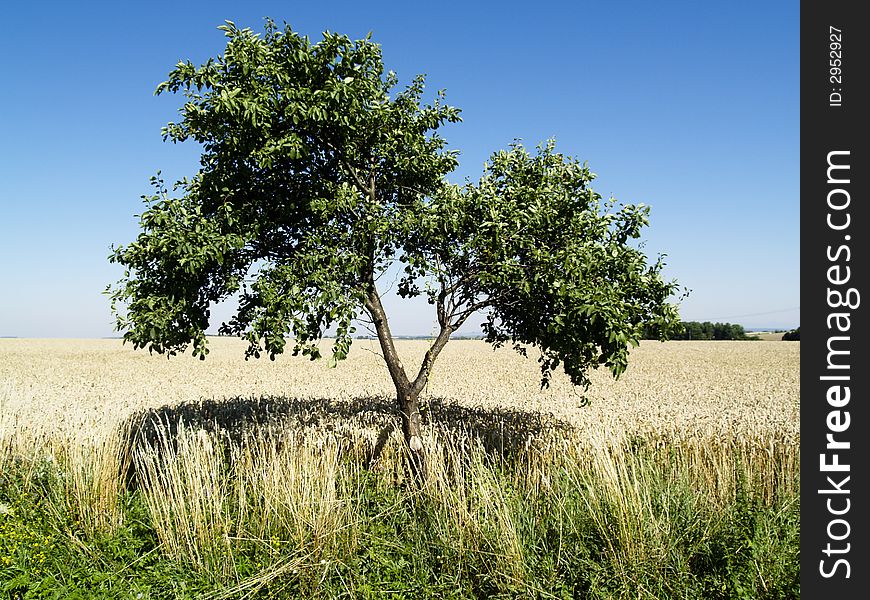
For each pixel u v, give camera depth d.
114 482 7.12
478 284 9.08
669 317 8.73
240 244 7.75
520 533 6.10
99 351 47.38
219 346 58.34
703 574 5.70
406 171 9.73
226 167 8.52
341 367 30.31
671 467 7.74
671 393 19.50
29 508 7.19
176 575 5.74
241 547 6.20
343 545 6.07
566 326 8.30
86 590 5.57
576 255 8.13
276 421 11.22
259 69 7.67
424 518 6.79
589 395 18.52
